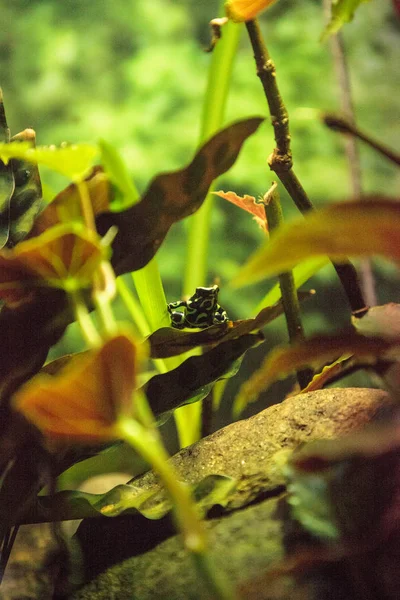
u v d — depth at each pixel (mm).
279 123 666
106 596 637
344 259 688
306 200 680
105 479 920
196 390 667
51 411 486
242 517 625
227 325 643
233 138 585
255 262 485
